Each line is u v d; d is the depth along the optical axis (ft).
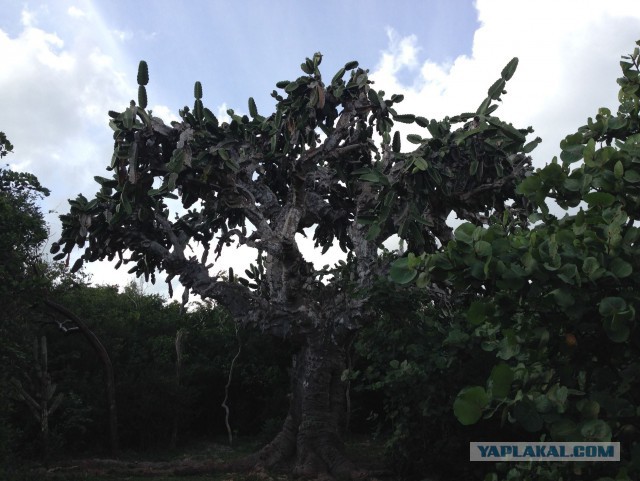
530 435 29.40
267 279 48.19
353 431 65.36
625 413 10.57
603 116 13.97
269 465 42.52
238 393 68.64
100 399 53.26
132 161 39.58
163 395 57.72
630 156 11.56
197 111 42.73
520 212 41.96
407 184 39.55
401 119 44.68
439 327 32.42
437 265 11.14
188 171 42.96
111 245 48.01
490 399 10.61
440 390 31.63
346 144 47.39
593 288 10.28
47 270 60.03
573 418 11.07
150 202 44.88
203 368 66.64
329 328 44.37
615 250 10.28
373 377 34.78
